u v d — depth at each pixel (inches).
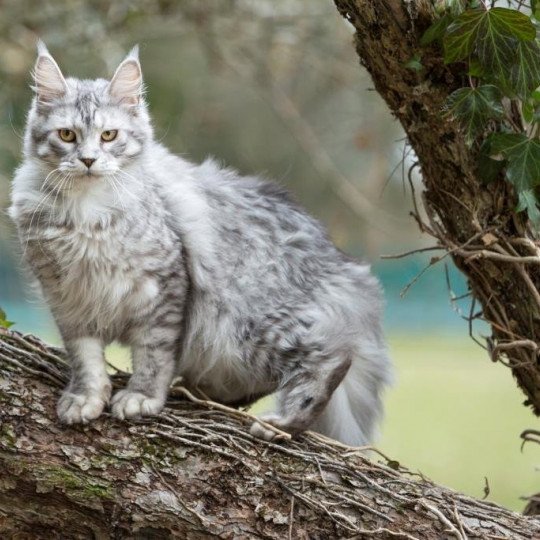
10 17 528.1
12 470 239.3
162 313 278.7
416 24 258.4
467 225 275.4
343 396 304.2
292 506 242.2
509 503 553.9
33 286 312.2
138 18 541.6
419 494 249.3
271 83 582.6
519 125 269.7
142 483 241.0
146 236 275.9
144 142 295.3
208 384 305.4
